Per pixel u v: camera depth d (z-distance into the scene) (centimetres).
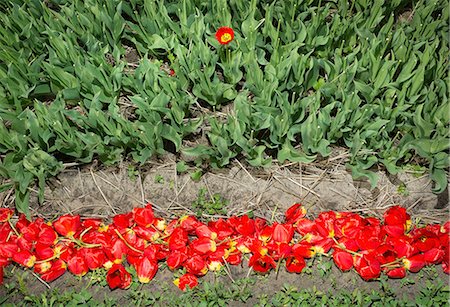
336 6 324
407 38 283
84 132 269
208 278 236
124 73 281
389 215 238
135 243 236
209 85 264
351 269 235
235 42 282
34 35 288
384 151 252
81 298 229
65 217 239
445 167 256
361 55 284
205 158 261
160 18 290
